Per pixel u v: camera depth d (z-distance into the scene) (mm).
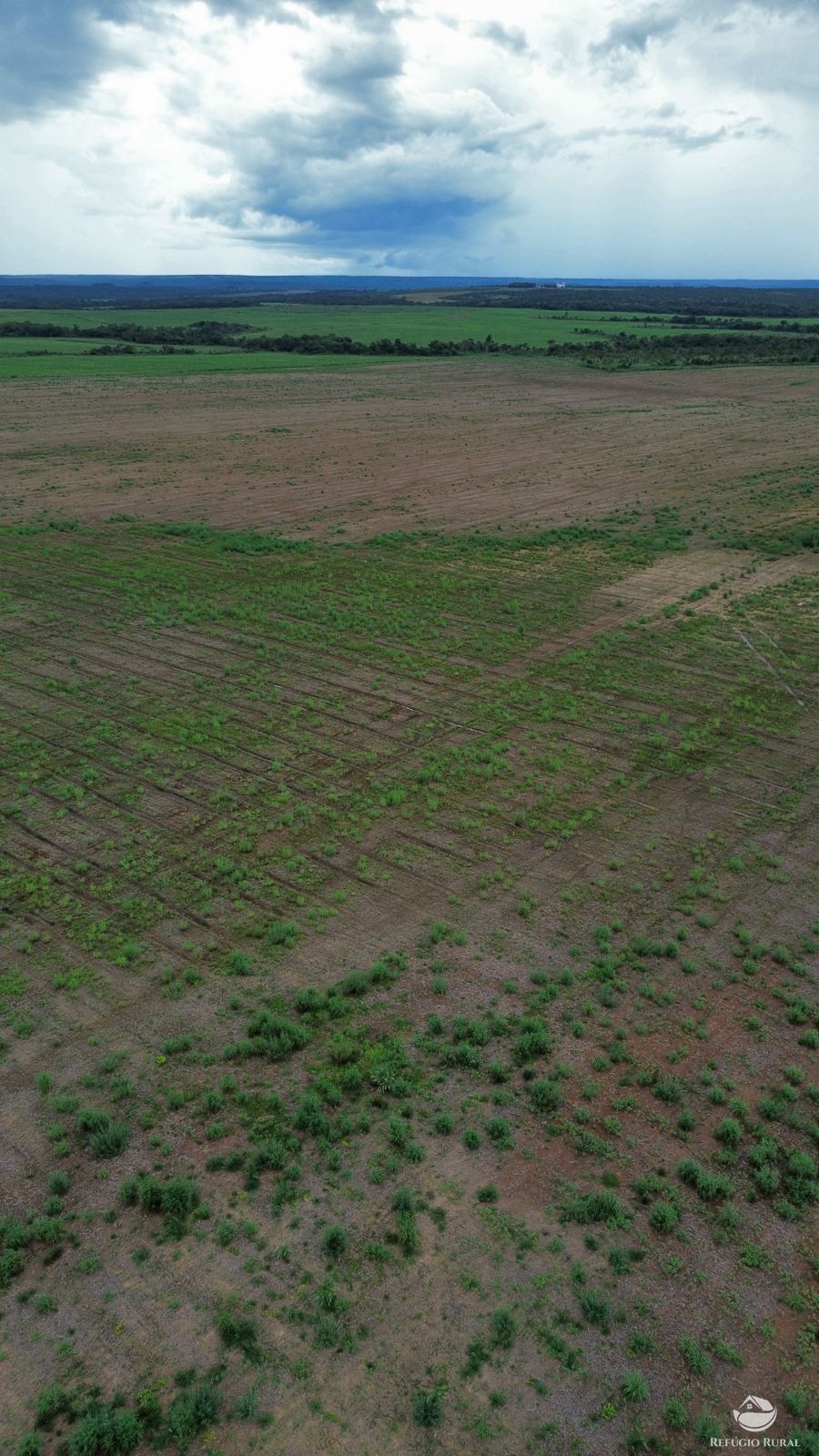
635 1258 9859
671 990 13812
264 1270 9641
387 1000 13508
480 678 25531
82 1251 9898
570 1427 8289
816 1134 11375
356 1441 8133
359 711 23344
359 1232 10070
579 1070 12352
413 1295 9391
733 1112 11719
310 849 17266
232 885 16188
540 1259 9797
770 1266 9820
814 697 24312
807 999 13664
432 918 15320
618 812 18688
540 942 14773
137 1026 13000
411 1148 11055
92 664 26359
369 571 36000
